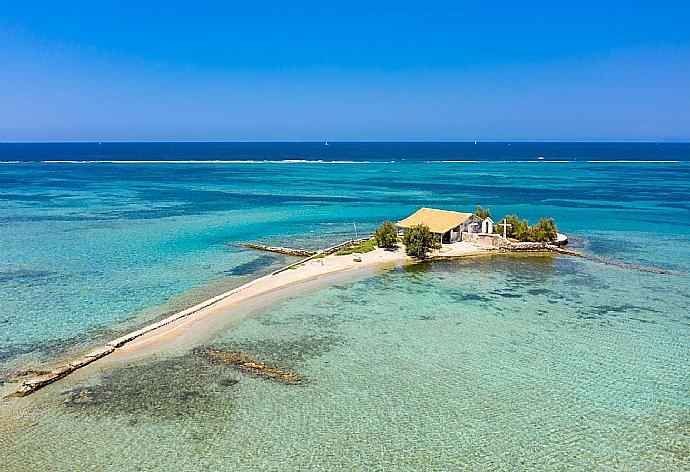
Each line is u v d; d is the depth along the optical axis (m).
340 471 24.34
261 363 34.31
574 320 42.22
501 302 46.56
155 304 45.22
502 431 27.33
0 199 110.62
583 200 118.25
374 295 48.34
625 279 53.88
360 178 173.12
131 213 94.31
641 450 25.97
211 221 87.44
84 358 34.12
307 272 55.41
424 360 34.97
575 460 25.22
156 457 25.02
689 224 87.00
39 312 42.84
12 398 29.70
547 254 65.19
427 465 24.78
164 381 31.83
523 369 33.78
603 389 31.38
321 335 38.94
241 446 25.92
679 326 40.91
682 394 30.89
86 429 27.05
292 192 131.25
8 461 24.61
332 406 29.42
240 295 47.56
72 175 174.38
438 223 70.50
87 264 57.91
